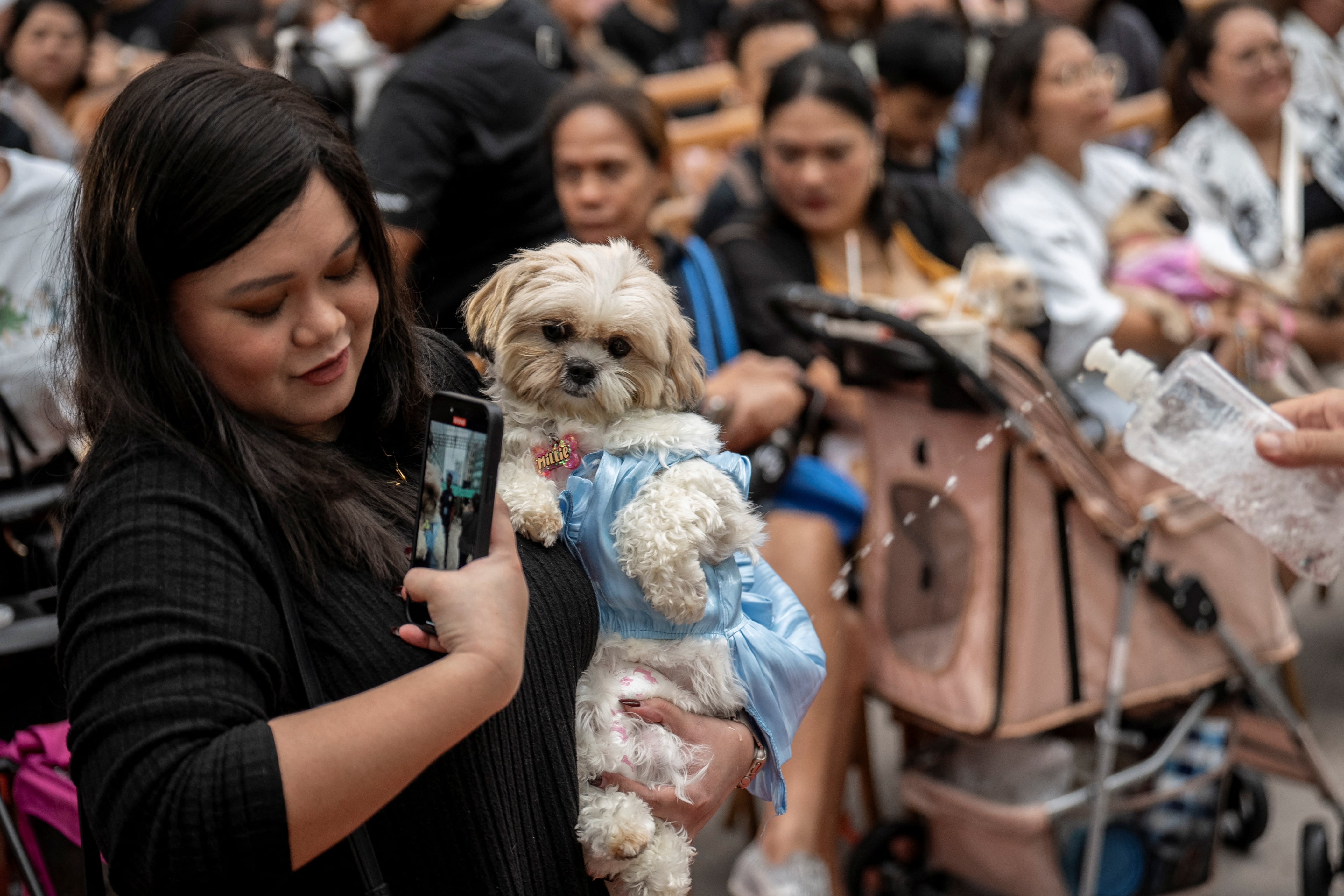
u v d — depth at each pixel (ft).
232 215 3.45
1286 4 15.51
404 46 10.90
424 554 3.76
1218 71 13.91
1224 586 8.87
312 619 3.71
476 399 3.64
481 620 3.43
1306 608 14.60
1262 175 13.98
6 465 7.29
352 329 3.93
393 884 3.76
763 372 9.15
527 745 4.06
